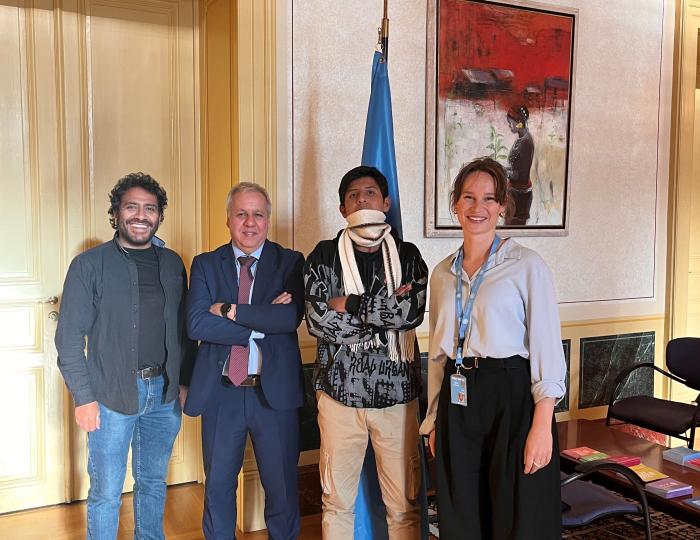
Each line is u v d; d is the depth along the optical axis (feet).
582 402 14.38
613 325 14.67
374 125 9.59
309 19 11.03
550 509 6.75
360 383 7.93
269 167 10.77
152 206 8.18
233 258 8.66
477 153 12.73
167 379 8.39
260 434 8.50
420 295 7.96
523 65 13.10
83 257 8.03
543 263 6.89
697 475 9.64
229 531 8.63
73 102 10.89
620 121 14.51
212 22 11.28
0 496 10.78
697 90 17.57
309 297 8.01
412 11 11.97
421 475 8.14
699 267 17.75
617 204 14.62
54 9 10.69
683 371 13.23
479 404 6.97
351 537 8.41
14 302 10.69
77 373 7.84
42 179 10.78
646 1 14.57
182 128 11.73
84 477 11.30
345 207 8.45
